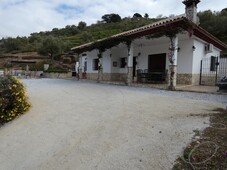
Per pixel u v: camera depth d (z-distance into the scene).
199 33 9.55
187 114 4.12
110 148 2.85
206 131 3.08
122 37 10.52
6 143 3.42
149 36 9.40
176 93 7.27
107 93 7.55
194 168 2.14
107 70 14.88
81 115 4.55
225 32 23.94
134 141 2.99
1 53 42.69
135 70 13.27
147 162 2.41
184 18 7.62
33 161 2.74
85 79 16.83
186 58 10.23
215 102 5.35
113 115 4.38
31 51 42.69
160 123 3.65
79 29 60.41
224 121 3.55
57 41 34.28
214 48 12.35
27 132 3.80
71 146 3.04
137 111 4.58
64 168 2.48
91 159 2.61
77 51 16.47
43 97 6.97
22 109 5.05
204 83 10.79
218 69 11.83
